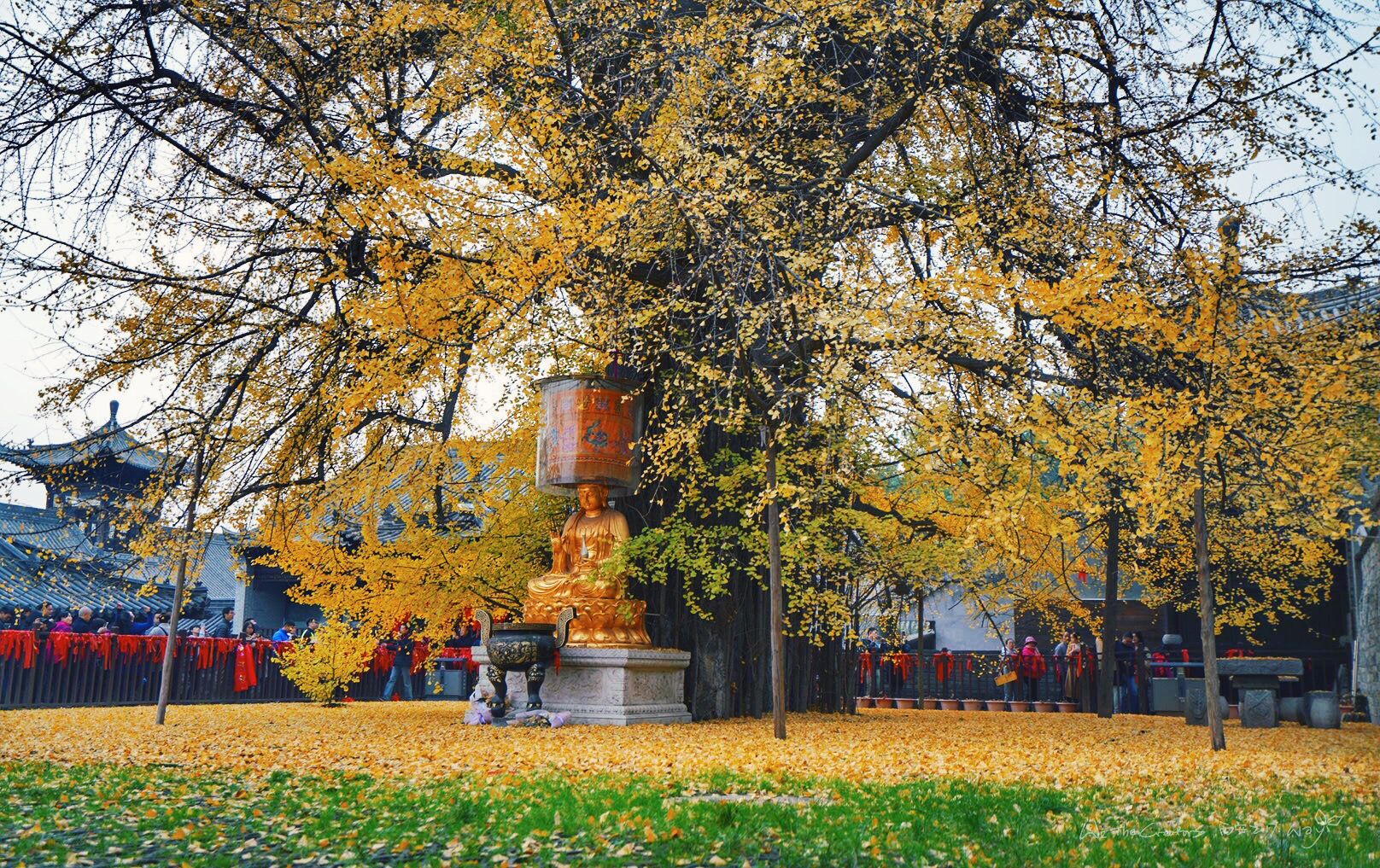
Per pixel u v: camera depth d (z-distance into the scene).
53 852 5.30
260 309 12.70
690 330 12.68
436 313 10.91
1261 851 5.21
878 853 5.10
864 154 13.36
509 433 14.69
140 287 12.32
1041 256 11.17
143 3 11.70
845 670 17.94
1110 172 11.32
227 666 18.86
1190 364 10.24
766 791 7.20
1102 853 5.10
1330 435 9.41
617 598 13.88
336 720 13.80
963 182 13.78
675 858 5.03
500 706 13.25
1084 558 19.09
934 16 11.34
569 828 5.75
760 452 13.03
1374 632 18.62
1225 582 20.50
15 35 11.30
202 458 12.67
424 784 7.54
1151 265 10.88
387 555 14.93
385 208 10.25
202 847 5.49
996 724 14.98
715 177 10.09
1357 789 7.58
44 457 16.52
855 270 10.41
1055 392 10.45
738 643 15.15
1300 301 9.90
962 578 17.11
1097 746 11.01
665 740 10.92
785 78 11.65
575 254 10.63
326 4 11.97
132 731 11.62
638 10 11.92
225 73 12.34
